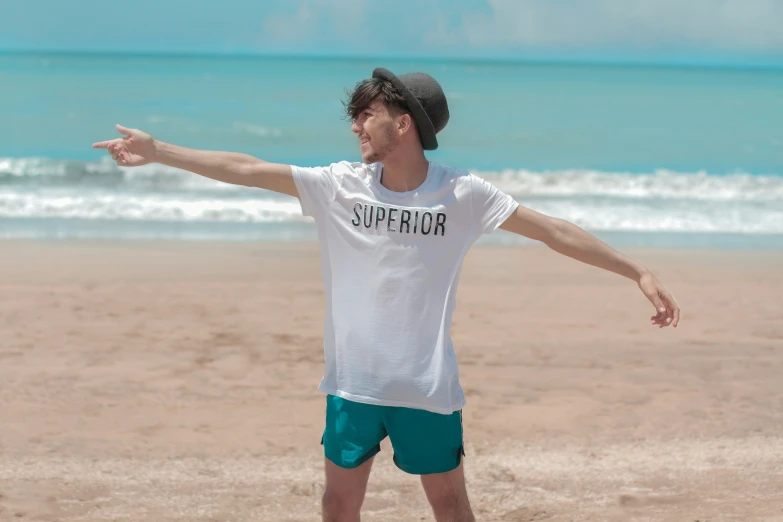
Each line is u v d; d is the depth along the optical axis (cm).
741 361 692
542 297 905
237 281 938
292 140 2862
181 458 476
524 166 2394
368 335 268
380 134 263
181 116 3419
